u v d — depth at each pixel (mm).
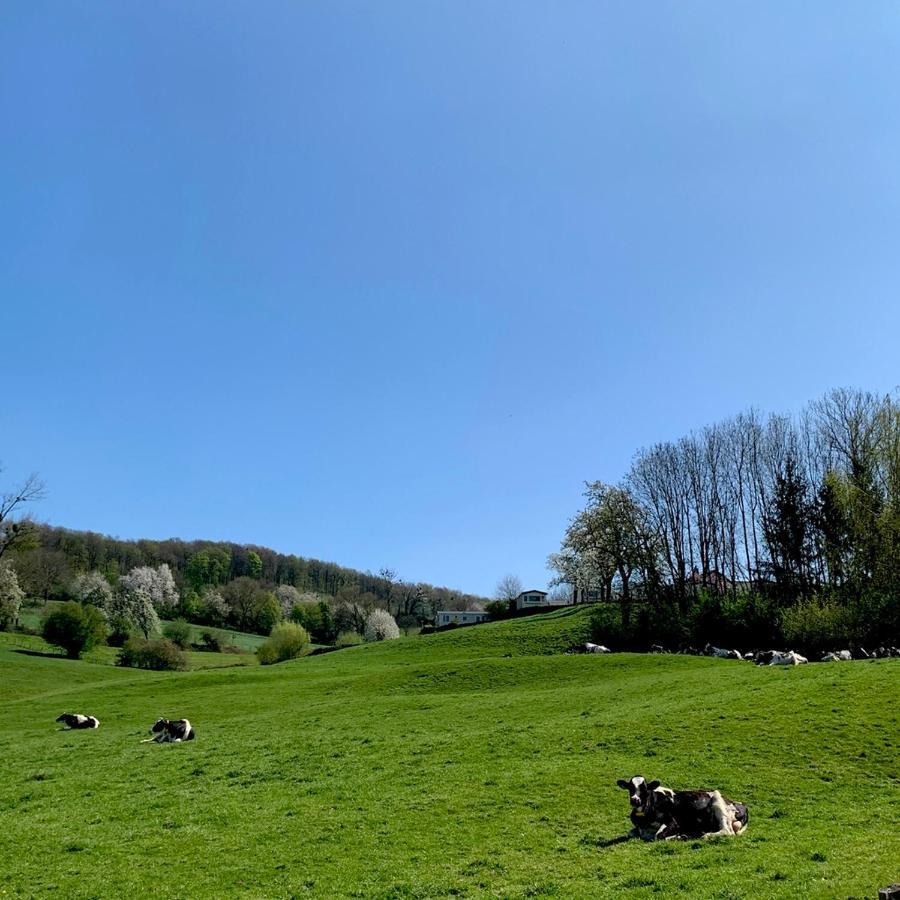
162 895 17203
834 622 62781
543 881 16656
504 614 143875
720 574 102750
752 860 16734
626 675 54781
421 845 19750
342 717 43344
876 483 71562
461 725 37094
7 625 124688
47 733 44938
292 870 18422
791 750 26828
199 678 71188
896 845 17250
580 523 107500
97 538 187250
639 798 20047
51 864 19656
